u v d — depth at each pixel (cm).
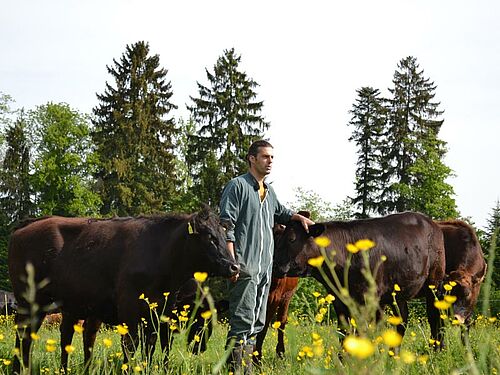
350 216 4872
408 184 4791
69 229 785
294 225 805
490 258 313
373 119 5075
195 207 4012
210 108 4225
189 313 792
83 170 4841
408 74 5131
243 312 638
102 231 775
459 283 903
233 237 648
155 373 533
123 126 4641
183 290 790
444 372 484
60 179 4741
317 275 831
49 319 1573
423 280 903
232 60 4247
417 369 484
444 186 4453
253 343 651
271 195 679
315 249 809
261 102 4253
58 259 770
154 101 4825
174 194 4547
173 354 593
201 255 695
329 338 409
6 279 4841
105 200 4609
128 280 735
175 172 4806
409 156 4906
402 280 870
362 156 5019
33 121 5034
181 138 4925
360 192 4912
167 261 730
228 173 4031
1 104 4628
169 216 768
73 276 762
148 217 781
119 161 4509
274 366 667
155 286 734
